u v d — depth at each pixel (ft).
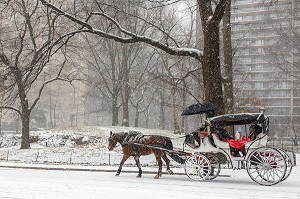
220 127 43.21
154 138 46.55
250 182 42.45
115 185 40.14
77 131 124.26
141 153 47.55
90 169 58.75
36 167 63.77
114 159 78.48
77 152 87.92
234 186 39.17
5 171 57.93
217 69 60.34
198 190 36.86
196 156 44.14
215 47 60.23
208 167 43.50
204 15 61.26
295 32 165.58
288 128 260.01
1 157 87.40
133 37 64.85
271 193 34.99
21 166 66.39
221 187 38.58
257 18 266.36
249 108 169.58
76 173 53.72
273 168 40.42
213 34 59.98
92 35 151.43
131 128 138.62
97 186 39.37
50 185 40.09
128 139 48.01
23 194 34.83
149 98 203.41
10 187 38.75
